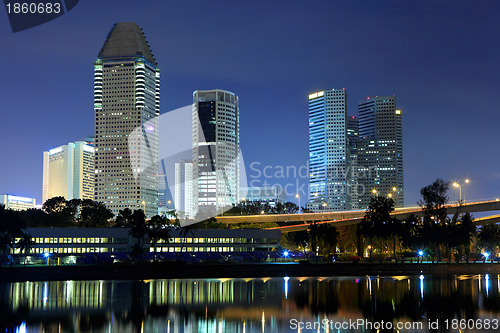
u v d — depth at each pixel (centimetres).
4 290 14650
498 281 17438
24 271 17400
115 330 9344
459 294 13838
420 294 13838
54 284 16375
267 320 10256
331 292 14288
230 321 10162
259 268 19625
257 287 15550
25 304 12031
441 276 19675
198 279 18600
